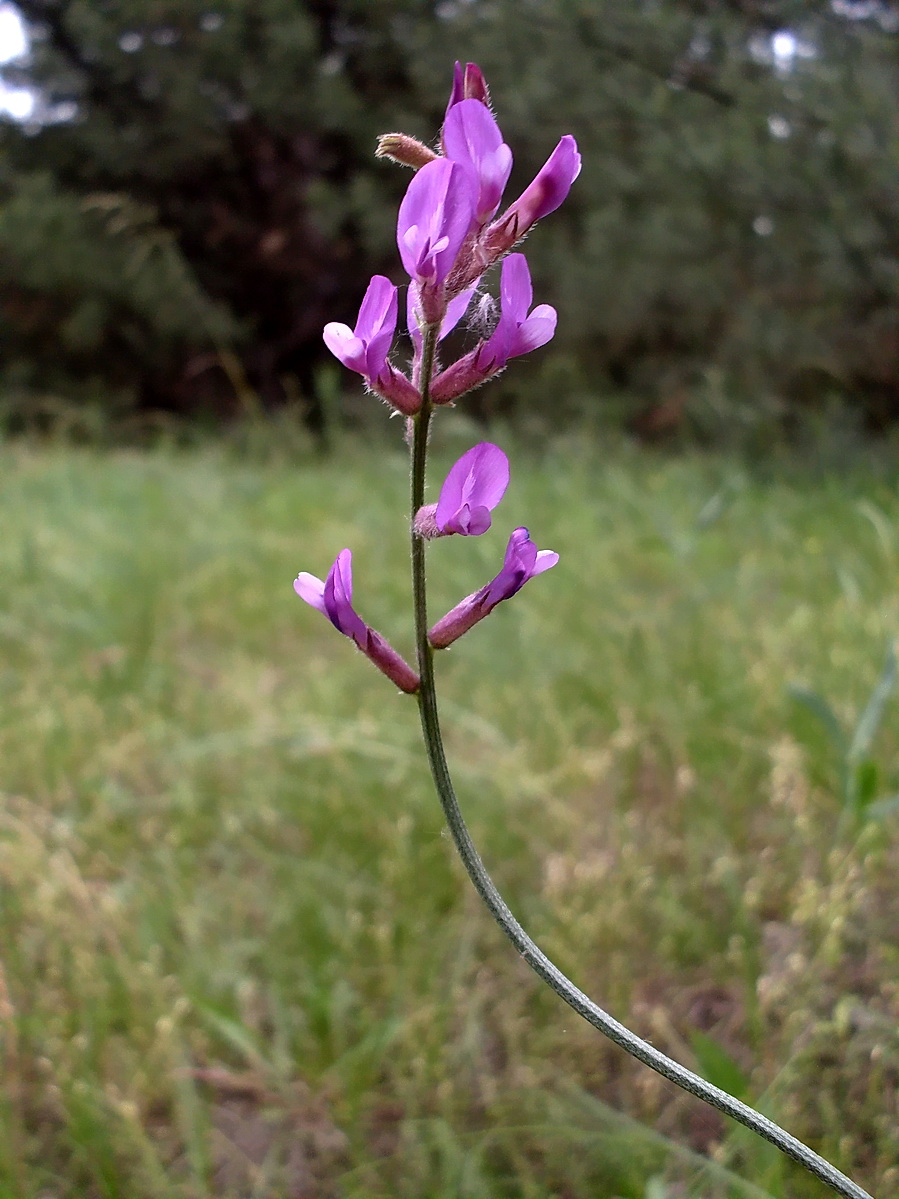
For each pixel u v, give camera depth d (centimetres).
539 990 30
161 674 52
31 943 32
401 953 32
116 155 173
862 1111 25
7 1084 28
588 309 131
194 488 95
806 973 29
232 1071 29
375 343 15
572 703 46
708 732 41
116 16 161
